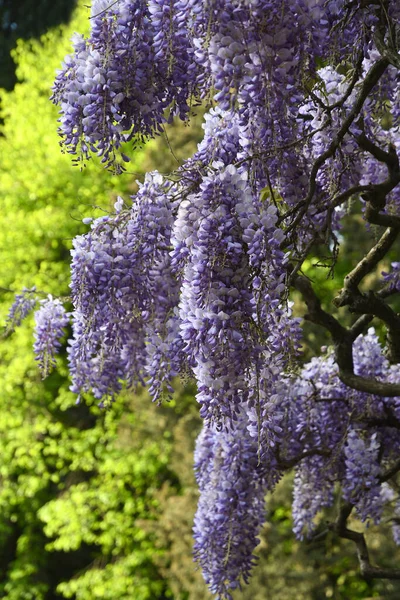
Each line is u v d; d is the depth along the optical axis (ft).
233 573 9.67
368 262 8.62
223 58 6.09
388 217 8.18
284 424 10.33
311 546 25.36
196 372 6.40
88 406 35.68
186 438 28.50
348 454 10.25
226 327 6.06
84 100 7.00
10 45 50.19
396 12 7.14
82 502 31.19
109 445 32.27
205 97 6.95
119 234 7.53
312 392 10.59
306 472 10.98
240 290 6.14
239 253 6.14
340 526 10.78
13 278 34.17
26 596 34.01
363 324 9.75
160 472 32.48
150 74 7.04
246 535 9.73
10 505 34.50
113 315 7.80
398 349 9.76
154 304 7.71
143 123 7.30
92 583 31.12
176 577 28.78
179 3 6.40
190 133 27.53
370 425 10.61
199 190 7.48
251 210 6.19
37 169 34.63
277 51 6.14
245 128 6.89
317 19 6.24
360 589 25.39
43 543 35.60
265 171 6.86
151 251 7.31
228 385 6.28
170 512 28.30
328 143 8.36
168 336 7.68
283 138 6.91
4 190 35.70
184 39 6.80
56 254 34.50
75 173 33.35
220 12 5.98
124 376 9.33
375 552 24.52
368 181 9.82
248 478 9.72
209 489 9.95
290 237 7.30
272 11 6.04
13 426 33.86
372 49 7.84
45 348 9.17
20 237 33.76
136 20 6.94
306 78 6.69
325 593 25.61
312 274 27.20
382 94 8.42
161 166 28.48
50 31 40.32
